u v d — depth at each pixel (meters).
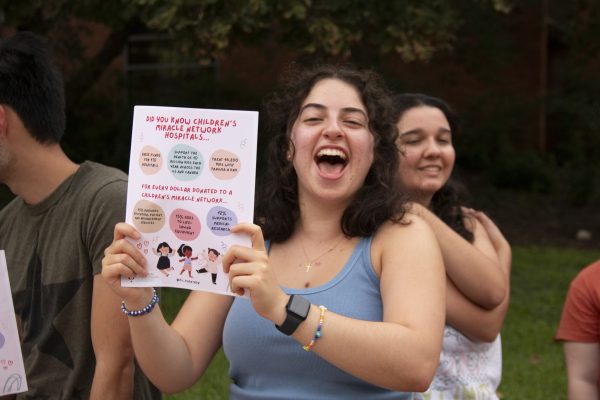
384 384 1.97
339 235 2.29
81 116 12.64
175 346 2.22
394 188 2.30
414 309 2.04
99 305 2.33
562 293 8.49
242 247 1.95
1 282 2.22
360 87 2.30
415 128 3.01
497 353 2.90
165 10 6.57
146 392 2.55
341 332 1.93
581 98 15.02
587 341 2.73
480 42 12.16
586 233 11.95
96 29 12.74
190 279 1.99
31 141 2.42
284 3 6.77
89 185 2.43
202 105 12.89
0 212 2.61
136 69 14.38
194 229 1.98
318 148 2.23
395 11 7.48
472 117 14.48
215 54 7.23
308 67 2.50
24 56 2.41
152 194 2.00
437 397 2.64
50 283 2.43
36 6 7.27
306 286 2.23
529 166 14.14
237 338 2.23
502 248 3.15
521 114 14.70
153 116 2.00
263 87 13.34
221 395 5.18
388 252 2.18
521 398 5.38
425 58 7.58
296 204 2.40
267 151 2.46
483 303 2.71
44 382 2.45
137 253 2.01
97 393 2.33
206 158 1.97
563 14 14.62
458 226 3.08
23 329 2.49
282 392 2.17
